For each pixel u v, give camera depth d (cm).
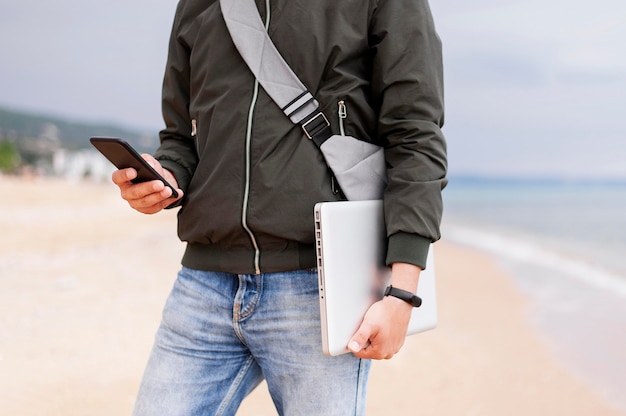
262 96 156
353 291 149
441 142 154
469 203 2978
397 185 151
